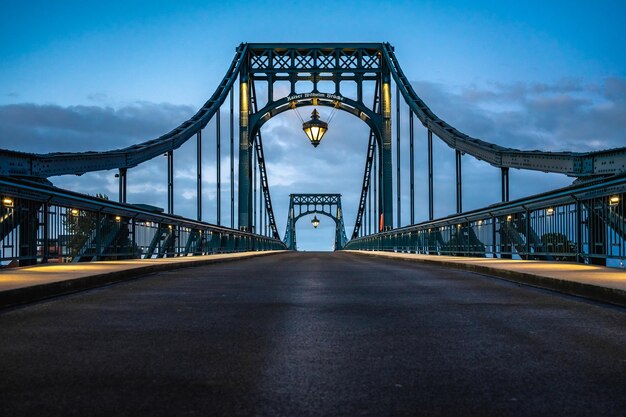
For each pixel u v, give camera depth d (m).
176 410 3.12
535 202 16.19
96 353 4.53
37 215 13.21
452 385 3.65
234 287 10.18
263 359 4.38
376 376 3.88
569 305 7.54
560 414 3.08
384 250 44.31
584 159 16.89
